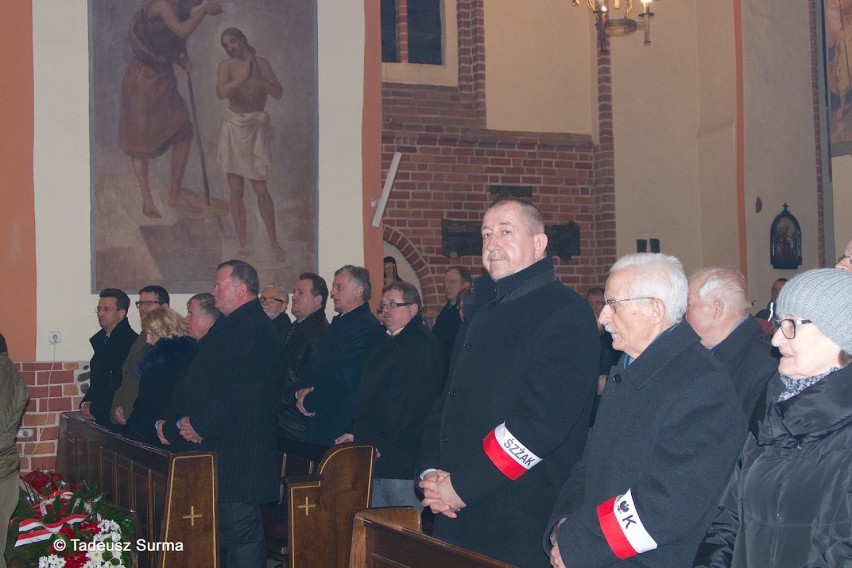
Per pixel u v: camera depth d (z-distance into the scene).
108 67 6.72
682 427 2.39
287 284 7.12
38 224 6.50
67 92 6.61
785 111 10.69
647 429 2.46
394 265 9.53
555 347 2.94
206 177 6.96
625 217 10.41
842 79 10.17
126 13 6.79
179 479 4.36
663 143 10.63
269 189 7.11
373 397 4.74
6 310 6.42
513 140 10.21
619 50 10.52
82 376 6.56
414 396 4.65
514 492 3.00
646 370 2.50
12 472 4.44
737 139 10.27
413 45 10.22
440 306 9.87
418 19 10.27
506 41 10.38
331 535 4.41
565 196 10.41
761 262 10.31
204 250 6.93
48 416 6.47
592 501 2.55
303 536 4.34
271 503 5.54
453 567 2.62
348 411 5.16
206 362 4.65
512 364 3.04
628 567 2.44
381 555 3.00
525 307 3.10
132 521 4.82
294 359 5.76
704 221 10.68
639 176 10.51
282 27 7.20
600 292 7.52
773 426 2.20
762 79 10.48
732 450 2.37
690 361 2.48
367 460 4.52
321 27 7.31
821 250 10.83
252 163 7.07
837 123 10.27
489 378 3.08
